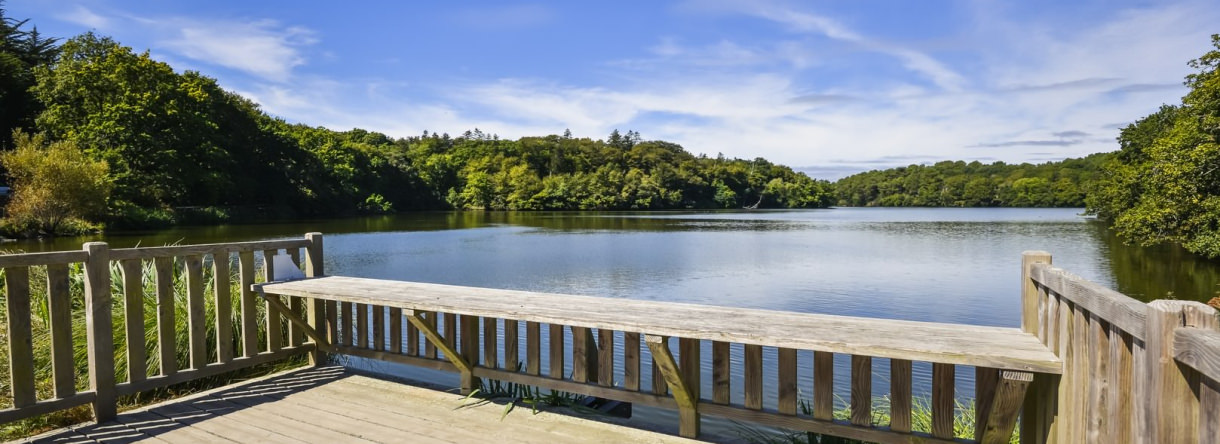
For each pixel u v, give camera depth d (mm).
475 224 44719
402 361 4066
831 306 11953
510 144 121125
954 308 11602
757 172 117625
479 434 3127
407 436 3098
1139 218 18719
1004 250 23625
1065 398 2109
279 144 52500
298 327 4371
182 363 4430
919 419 3953
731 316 2928
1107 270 17703
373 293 3643
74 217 28406
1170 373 1393
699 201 103938
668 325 2707
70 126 35125
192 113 39438
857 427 2779
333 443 3006
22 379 2980
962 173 127375
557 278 15781
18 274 2965
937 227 42125
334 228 37188
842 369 6301
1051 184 97188
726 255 21609
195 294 3725
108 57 37375
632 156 116125
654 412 4656
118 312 4590
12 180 32281
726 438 3074
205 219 39375
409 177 82062
